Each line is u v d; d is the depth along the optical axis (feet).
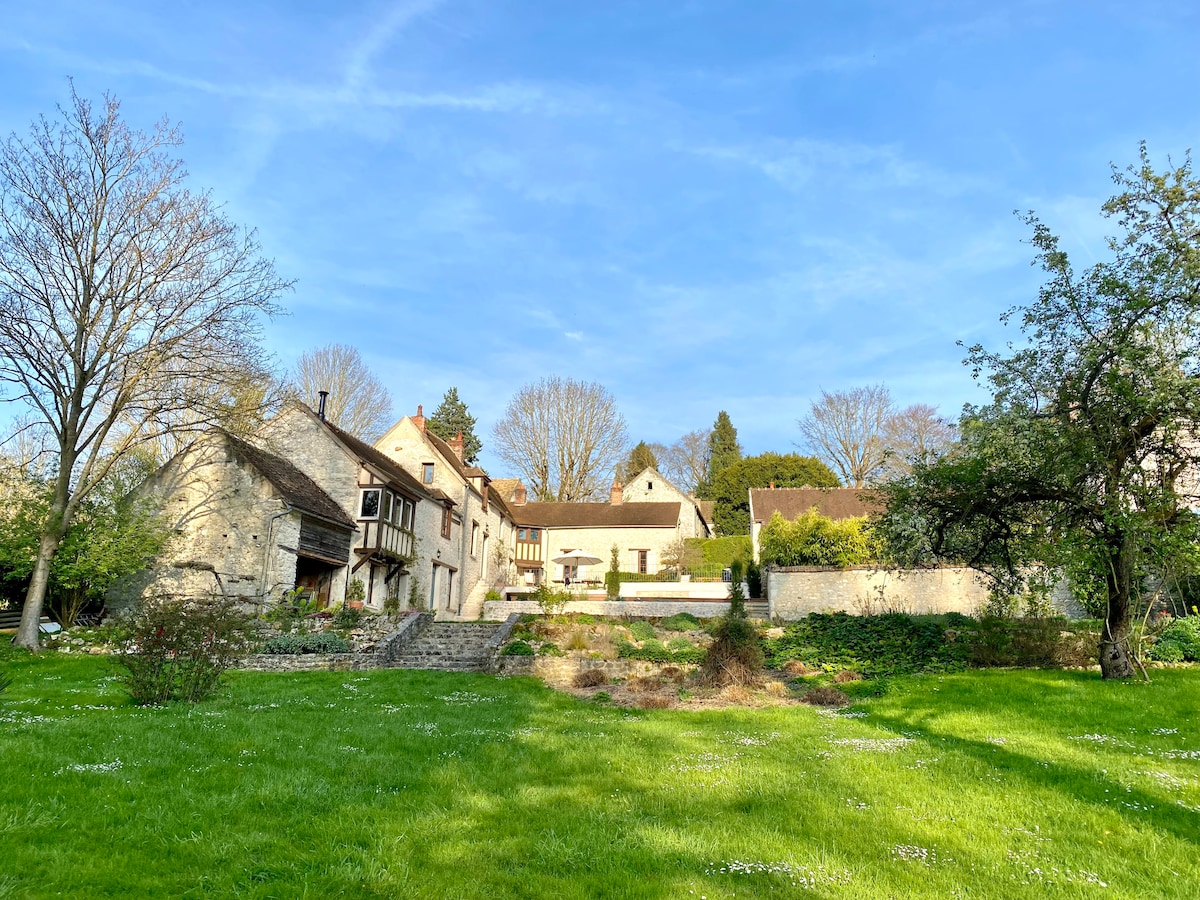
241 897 16.87
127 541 70.38
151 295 71.67
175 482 83.25
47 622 73.67
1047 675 50.67
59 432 68.95
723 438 243.40
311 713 38.78
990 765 29.01
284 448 97.66
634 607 101.60
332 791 23.99
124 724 32.60
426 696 48.85
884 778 27.20
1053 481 47.96
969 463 48.65
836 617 74.69
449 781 26.05
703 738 35.22
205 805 21.98
